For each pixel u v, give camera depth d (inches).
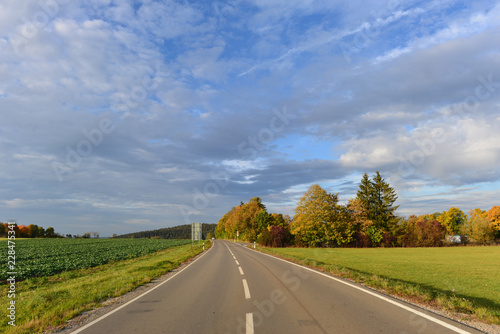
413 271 638.5
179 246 2576.3
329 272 568.4
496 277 548.4
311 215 2111.2
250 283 442.3
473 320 228.4
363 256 1160.2
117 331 226.1
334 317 243.4
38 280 660.1
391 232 2365.9
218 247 1894.7
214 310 282.8
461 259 1015.0
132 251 1665.8
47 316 270.8
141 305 314.3
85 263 1008.2
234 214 3720.5
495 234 2576.3
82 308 305.4
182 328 228.4
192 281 485.7
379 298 315.9
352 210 2260.1
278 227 2234.3
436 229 2233.0
